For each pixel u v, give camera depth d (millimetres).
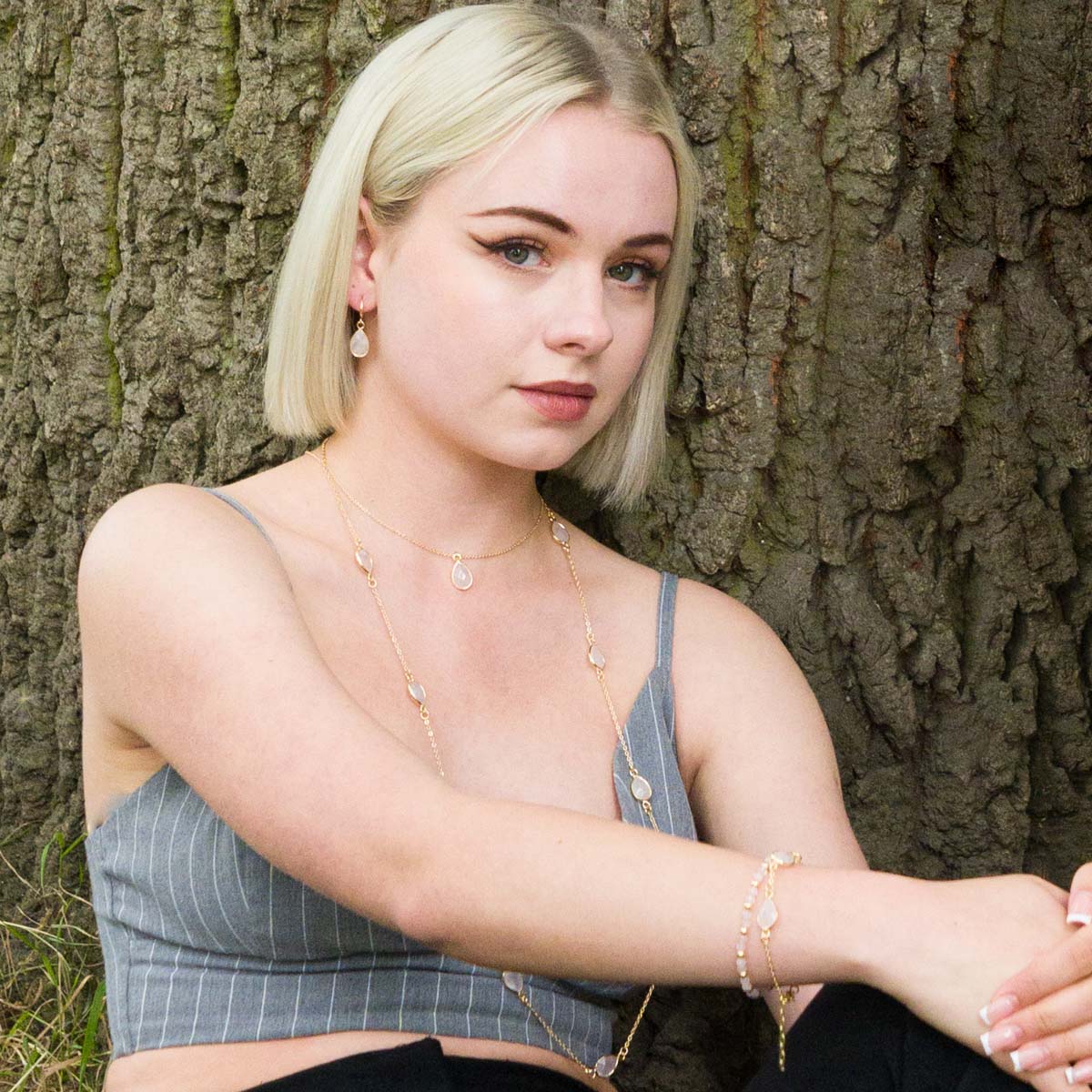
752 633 2010
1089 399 2191
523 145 1727
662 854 1462
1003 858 2275
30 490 2498
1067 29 2074
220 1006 1725
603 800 1854
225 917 1716
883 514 2201
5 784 2602
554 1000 1817
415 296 1797
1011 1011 1380
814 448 2176
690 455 2217
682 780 1896
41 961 2486
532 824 1463
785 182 2084
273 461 2279
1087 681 2301
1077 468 2211
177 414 2344
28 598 2537
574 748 1868
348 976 1735
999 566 2221
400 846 1455
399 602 1875
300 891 1700
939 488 2225
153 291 2309
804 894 1446
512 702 1872
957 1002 1403
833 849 1828
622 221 1761
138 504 1727
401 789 1474
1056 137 2104
